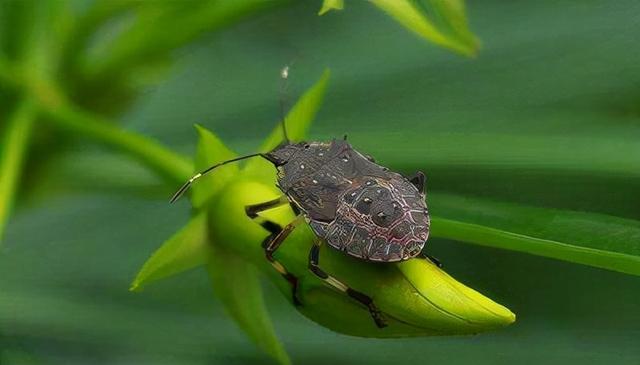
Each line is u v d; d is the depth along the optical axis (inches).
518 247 7.4
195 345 8.6
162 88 8.6
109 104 8.2
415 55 8.7
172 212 8.7
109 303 8.6
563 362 8.7
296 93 8.7
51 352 8.5
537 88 8.6
